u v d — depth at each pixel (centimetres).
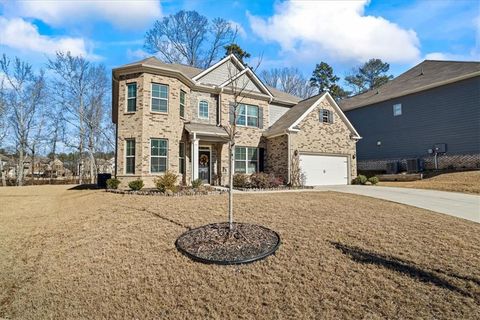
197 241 577
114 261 526
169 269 484
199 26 3047
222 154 1720
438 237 607
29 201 1302
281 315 362
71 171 5050
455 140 1969
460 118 1944
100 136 3572
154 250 557
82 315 383
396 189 1526
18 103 3166
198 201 960
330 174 1877
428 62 2534
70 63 3231
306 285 425
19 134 3206
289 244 564
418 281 428
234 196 1091
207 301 398
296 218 741
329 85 3966
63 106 3291
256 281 439
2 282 479
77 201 1183
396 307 370
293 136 1731
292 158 1711
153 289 433
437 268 465
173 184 1239
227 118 1778
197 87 1709
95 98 3450
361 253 523
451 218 781
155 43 3023
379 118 2562
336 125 1936
